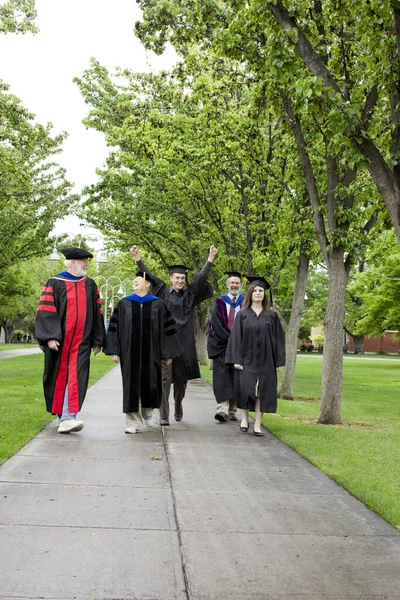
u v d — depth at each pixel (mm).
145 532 4242
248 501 5121
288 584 3490
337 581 3557
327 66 10203
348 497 5363
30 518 4418
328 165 10188
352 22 9375
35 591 3256
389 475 6109
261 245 15672
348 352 77062
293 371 15492
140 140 16359
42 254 28172
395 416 11898
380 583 3549
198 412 10734
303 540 4223
